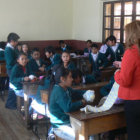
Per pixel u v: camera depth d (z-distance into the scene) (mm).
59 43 7777
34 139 3207
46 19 8062
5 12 7406
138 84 1914
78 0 8102
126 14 6320
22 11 7648
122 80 1914
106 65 5320
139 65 1885
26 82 3480
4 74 5113
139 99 1911
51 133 2797
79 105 2119
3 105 4617
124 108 2027
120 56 5449
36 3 7836
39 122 3627
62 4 8250
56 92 2230
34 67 4629
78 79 2895
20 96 3891
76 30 8375
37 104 3139
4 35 7477
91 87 2801
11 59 4355
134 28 1888
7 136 3301
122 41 6516
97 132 1982
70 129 2221
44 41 8023
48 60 7555
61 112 2283
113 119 2049
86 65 5398
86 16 7754
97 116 1922
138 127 1957
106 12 6988
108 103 2117
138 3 5969
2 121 3826
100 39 7234
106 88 2779
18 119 3902
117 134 2471
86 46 7766
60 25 8328
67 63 3666
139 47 1875
